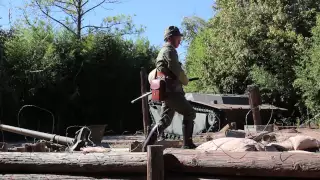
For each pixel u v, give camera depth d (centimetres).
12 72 2170
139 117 2681
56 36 2502
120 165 442
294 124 1616
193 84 2286
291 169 386
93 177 454
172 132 1352
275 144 524
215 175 421
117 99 2636
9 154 482
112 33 2697
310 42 1769
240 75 2039
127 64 2655
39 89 2303
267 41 1870
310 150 534
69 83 2453
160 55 548
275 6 1936
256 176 405
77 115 2523
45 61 2281
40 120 2336
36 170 473
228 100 1405
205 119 1370
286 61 1856
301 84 1697
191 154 429
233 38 1994
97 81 2558
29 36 2414
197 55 2353
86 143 721
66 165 461
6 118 2133
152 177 409
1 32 2247
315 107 1669
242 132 696
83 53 2498
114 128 2617
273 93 1883
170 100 538
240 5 2111
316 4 1908
